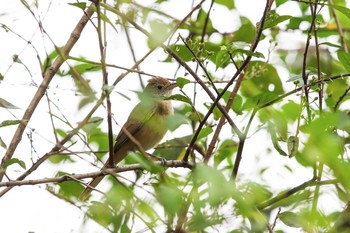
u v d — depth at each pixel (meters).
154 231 8.30
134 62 11.83
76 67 11.68
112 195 8.65
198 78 9.86
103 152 11.34
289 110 8.17
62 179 9.83
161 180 10.05
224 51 9.84
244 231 8.43
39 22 10.21
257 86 12.98
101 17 9.46
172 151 11.89
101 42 8.91
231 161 11.64
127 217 9.17
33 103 10.86
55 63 11.05
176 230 8.33
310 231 8.04
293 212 8.81
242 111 10.69
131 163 11.77
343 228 8.49
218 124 10.58
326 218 8.20
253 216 7.37
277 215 8.88
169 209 7.13
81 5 9.51
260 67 11.42
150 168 8.05
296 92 9.71
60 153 10.01
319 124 5.59
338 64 13.16
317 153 5.57
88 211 9.45
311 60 13.12
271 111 10.20
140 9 11.05
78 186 10.95
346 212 8.56
